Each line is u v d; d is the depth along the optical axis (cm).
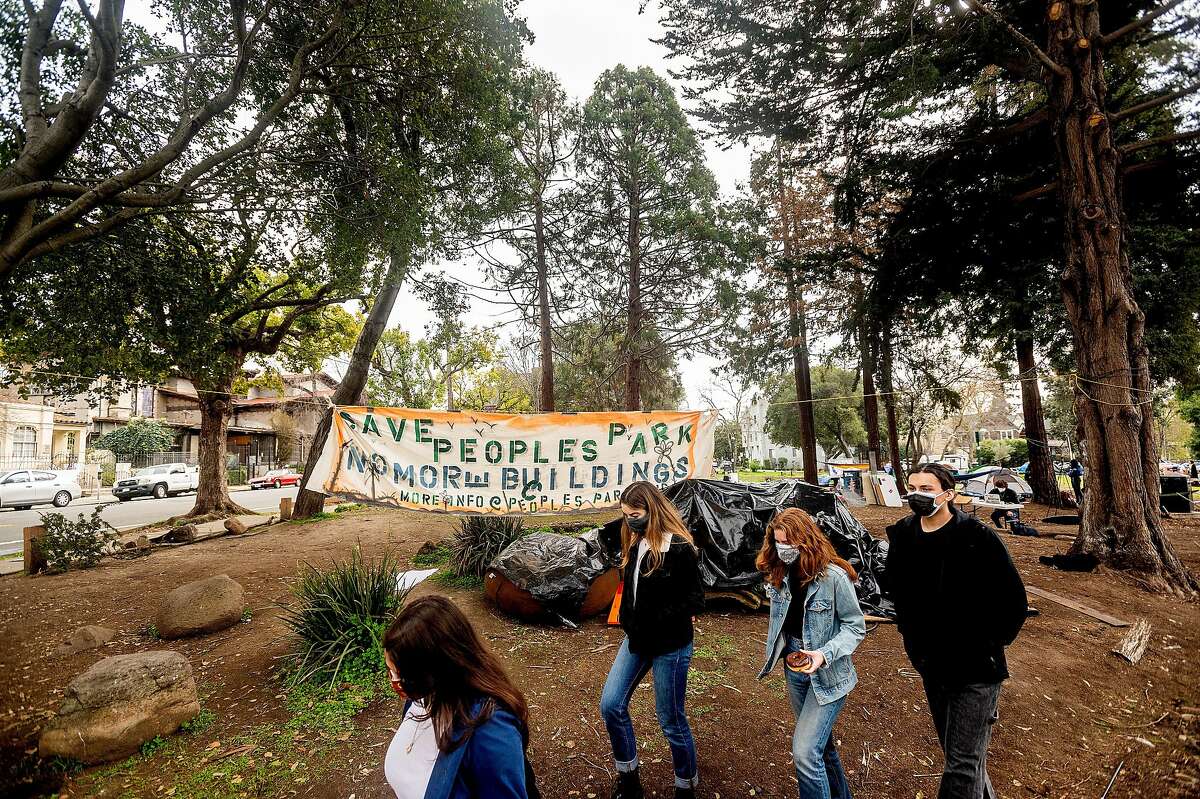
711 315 1691
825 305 1958
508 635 538
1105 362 799
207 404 1545
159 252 818
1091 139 826
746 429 4781
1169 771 303
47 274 727
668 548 274
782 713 381
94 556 940
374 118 874
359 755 338
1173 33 791
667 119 1648
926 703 392
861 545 605
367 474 588
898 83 853
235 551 1013
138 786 315
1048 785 307
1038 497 1595
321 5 768
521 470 607
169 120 802
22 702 434
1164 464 3466
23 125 638
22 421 2850
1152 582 705
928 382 2211
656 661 274
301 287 1619
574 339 1894
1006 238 1114
